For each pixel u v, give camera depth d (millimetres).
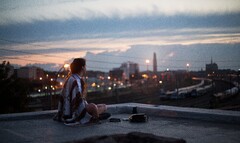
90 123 6816
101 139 4137
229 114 6988
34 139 5434
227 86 84625
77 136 5660
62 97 7094
